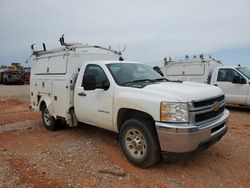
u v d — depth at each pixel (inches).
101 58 260.4
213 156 190.5
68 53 238.4
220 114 180.9
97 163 179.5
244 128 278.8
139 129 168.2
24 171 167.3
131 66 220.7
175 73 513.0
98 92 203.6
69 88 235.1
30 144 227.6
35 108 302.5
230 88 401.7
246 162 180.2
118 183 150.6
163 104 155.3
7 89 878.4
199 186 146.7
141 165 170.1
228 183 150.3
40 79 283.9
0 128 292.4
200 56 480.1
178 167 172.1
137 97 170.7
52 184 149.5
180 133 149.0
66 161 183.3
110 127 199.9
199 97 158.9
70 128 280.5
